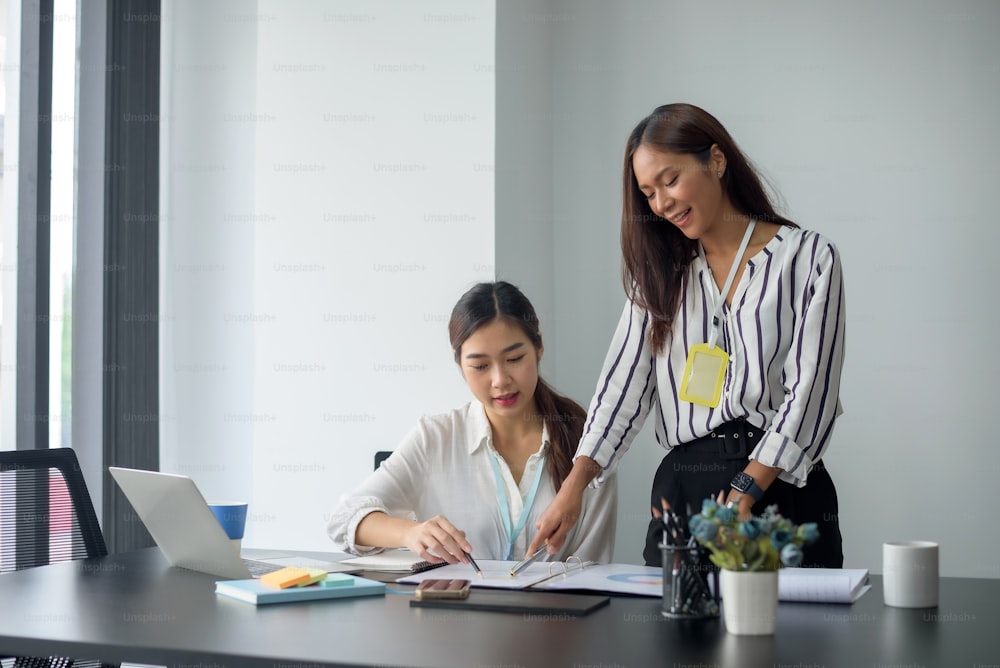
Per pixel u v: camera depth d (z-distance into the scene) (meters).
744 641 1.15
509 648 1.12
